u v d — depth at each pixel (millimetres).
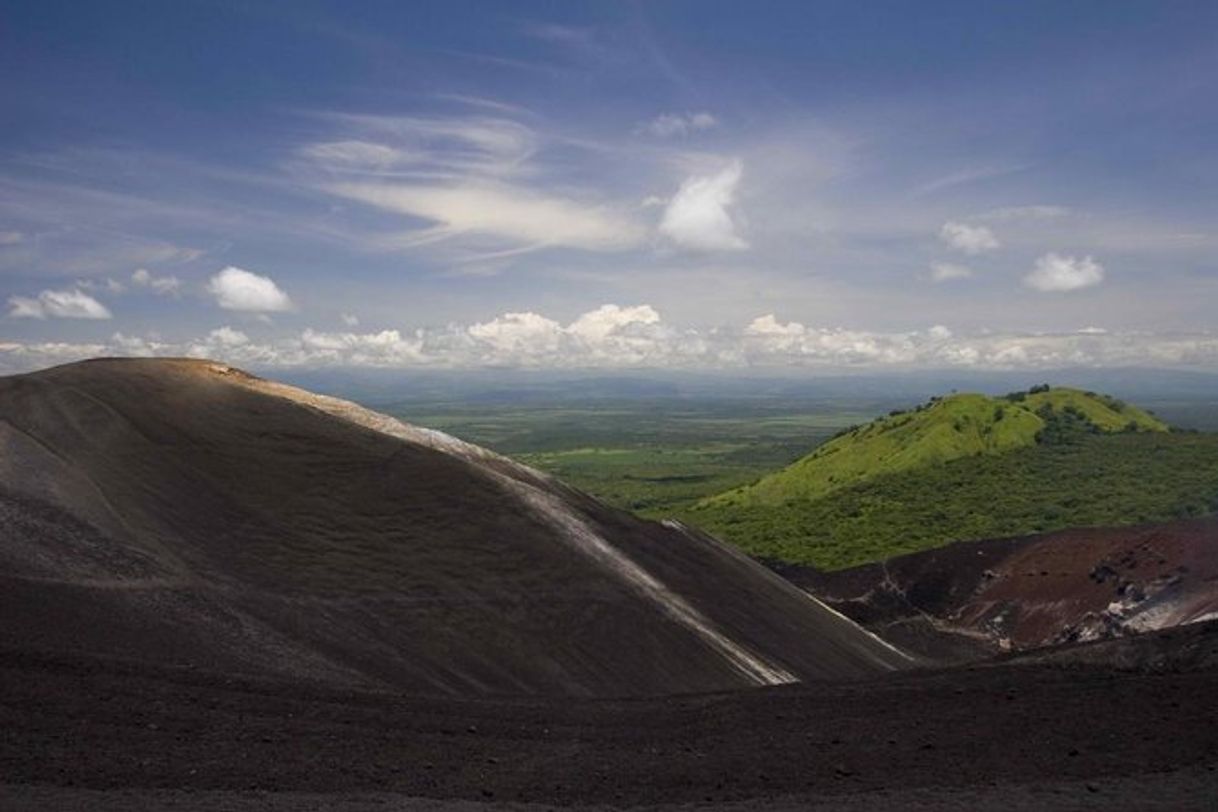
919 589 92875
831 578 100000
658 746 20312
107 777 15516
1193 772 15711
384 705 22234
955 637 82062
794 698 25078
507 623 40219
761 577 60469
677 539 58312
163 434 46406
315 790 15805
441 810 14797
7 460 36969
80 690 19812
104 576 31656
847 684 27406
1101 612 75125
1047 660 27812
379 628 36438
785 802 15398
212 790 15266
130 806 14062
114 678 21047
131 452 43281
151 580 32719
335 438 52281
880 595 94250
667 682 40812
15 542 31531
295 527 42688
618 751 19797
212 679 22312
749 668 45000
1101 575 80688
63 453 40594
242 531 40781
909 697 23641
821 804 15164
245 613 33188
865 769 17484
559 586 44344
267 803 14648
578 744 20328
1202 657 24812
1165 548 79438
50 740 16906
